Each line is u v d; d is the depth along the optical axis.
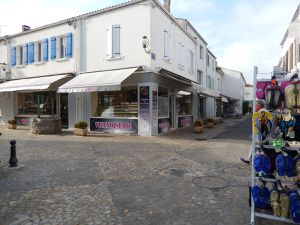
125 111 14.33
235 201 4.77
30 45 17.86
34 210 4.39
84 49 15.37
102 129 14.88
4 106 19.45
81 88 12.64
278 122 3.88
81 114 15.55
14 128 16.98
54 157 8.30
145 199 4.87
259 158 3.88
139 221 4.02
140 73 13.59
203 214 4.25
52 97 17.22
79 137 12.98
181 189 5.39
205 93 21.25
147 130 13.49
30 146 10.28
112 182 5.84
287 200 3.66
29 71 18.00
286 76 4.07
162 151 9.47
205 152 9.34
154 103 13.64
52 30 16.75
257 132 3.93
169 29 15.91
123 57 14.02
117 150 9.58
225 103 41.00
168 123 16.06
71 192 5.20
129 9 13.85
